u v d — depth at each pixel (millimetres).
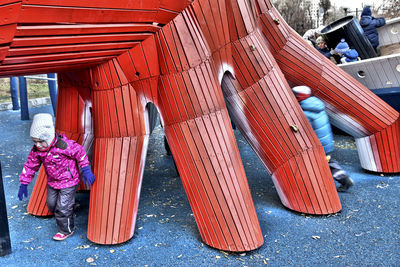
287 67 4082
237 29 3275
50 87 8133
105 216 3064
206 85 2932
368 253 2877
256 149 3746
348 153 5609
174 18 2818
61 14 2082
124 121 2982
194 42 2879
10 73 2375
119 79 2896
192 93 2895
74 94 3521
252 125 3564
